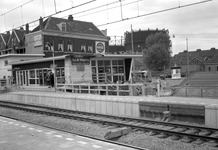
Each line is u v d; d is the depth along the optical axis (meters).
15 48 58.28
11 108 20.91
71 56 27.17
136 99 16.17
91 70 29.09
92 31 60.59
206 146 8.41
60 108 18.89
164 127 11.28
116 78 32.22
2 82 38.03
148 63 70.12
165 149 8.60
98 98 16.67
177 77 46.00
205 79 24.17
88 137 9.50
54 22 54.22
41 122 14.73
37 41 50.84
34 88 29.84
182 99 16.45
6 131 10.43
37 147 8.04
